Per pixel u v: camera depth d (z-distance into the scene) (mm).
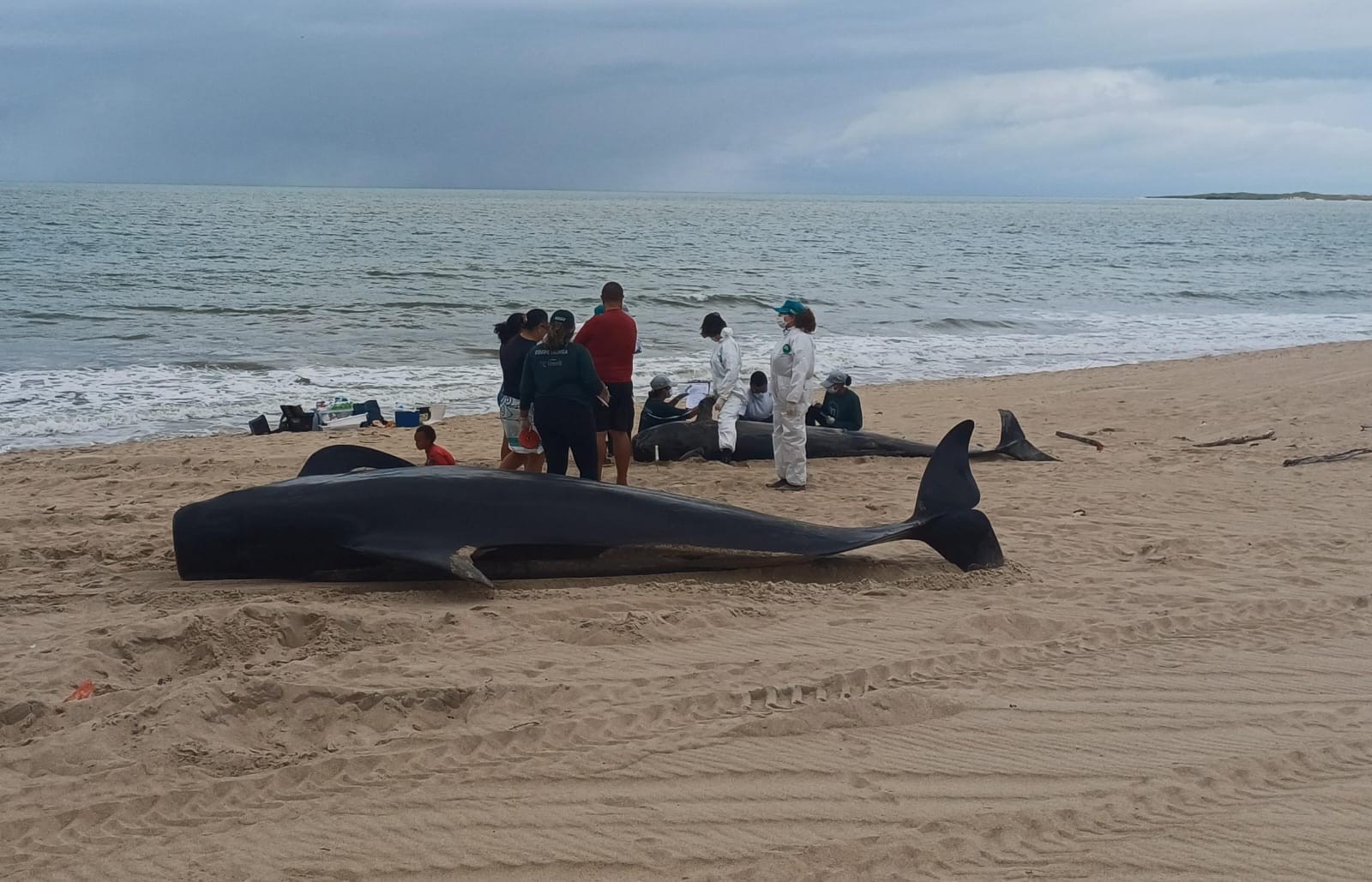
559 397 8938
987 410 17641
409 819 4371
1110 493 10680
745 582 7531
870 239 90438
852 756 4941
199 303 31906
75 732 4914
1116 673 5949
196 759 4766
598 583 7531
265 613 6148
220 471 11977
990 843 4242
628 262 55750
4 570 7723
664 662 5957
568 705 5391
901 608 7000
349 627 6238
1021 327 33406
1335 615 6926
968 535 7879
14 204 122750
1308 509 9914
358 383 20297
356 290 37719
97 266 44750
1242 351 28406
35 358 21672
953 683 5762
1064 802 4531
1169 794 4609
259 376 20688
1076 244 89500
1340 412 16000
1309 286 50031
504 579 7594
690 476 11742
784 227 113312
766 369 22344
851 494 10797
